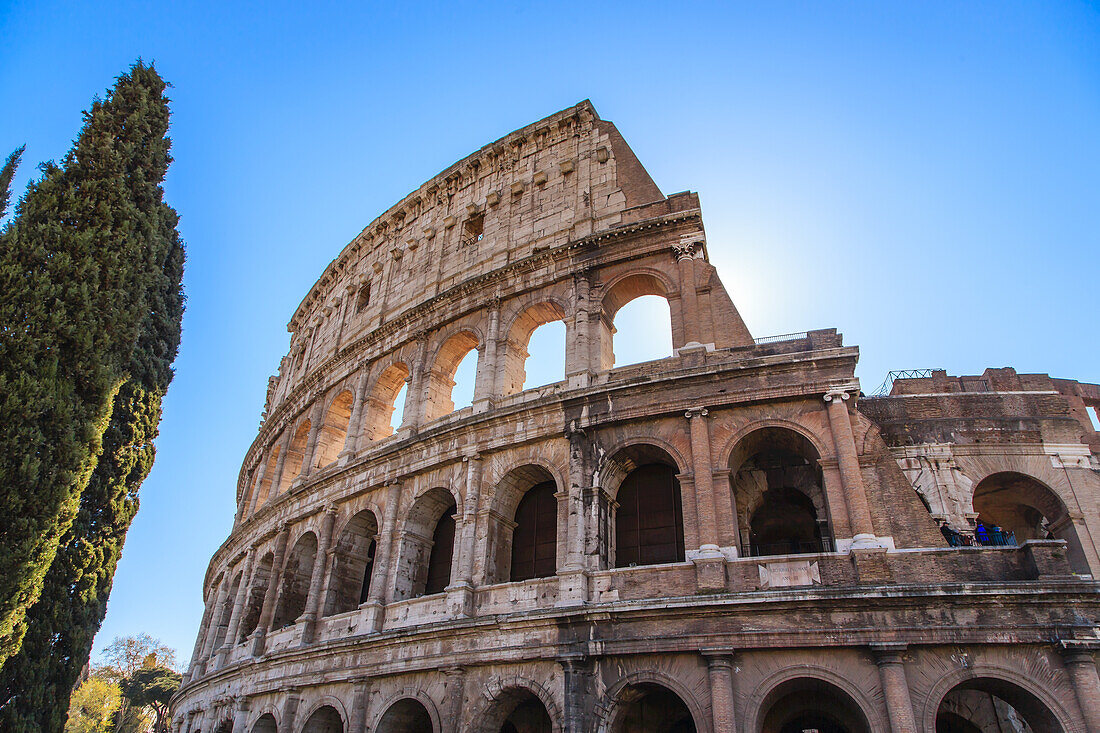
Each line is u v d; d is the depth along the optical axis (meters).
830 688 27.95
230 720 44.53
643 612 29.83
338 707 37.03
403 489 42.38
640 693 30.31
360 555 45.19
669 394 35.44
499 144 55.19
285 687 40.19
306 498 48.94
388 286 57.34
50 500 28.66
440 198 58.03
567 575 32.72
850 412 32.72
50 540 28.69
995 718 31.02
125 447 38.62
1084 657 25.59
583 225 45.62
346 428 55.03
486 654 32.56
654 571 31.67
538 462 37.28
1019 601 26.72
